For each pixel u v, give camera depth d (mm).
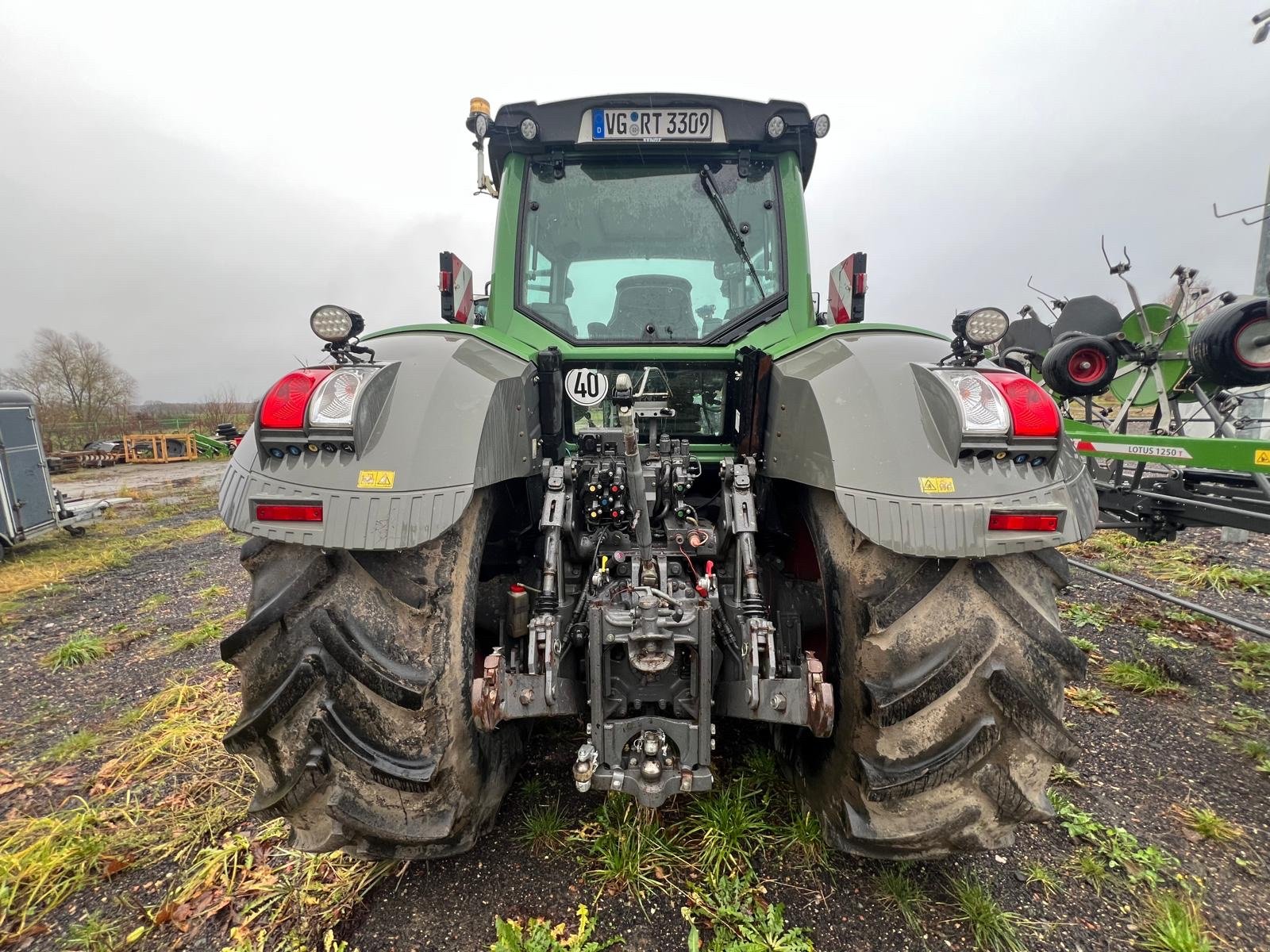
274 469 1487
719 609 1813
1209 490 3617
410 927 1700
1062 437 1491
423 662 1517
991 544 1420
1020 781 1496
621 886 1805
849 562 1627
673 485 2062
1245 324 2863
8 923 1823
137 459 21969
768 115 2539
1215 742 2561
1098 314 4742
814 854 1887
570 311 2619
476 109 2633
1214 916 1749
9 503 7148
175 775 2500
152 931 1765
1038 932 1680
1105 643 3475
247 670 1492
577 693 1731
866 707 1532
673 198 2648
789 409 1867
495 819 2010
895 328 1952
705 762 1644
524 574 2301
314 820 1546
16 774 2621
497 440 1685
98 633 4453
